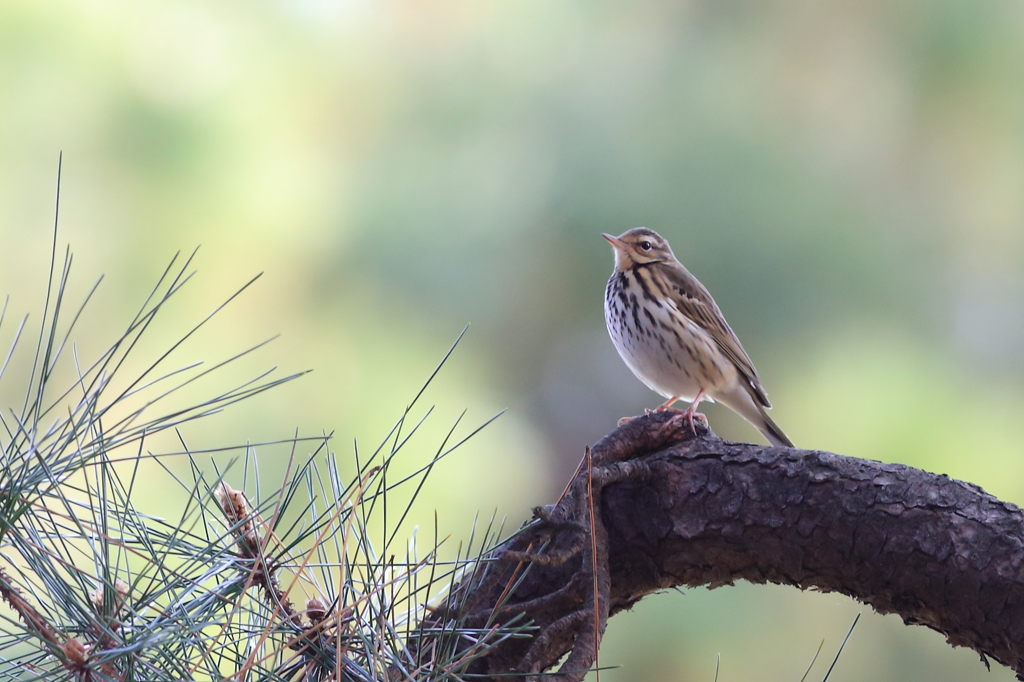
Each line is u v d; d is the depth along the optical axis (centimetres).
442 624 447
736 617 1101
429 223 1312
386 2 1405
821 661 1109
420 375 1230
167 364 1146
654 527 539
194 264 1202
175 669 389
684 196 1299
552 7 1403
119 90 1187
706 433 562
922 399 1203
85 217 1186
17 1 1161
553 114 1366
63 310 1158
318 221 1260
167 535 422
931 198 1369
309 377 1198
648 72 1370
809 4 1366
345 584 414
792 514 515
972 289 1345
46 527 435
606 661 1082
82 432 387
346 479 1066
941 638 1121
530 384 1461
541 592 532
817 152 1352
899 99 1362
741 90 1355
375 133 1362
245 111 1256
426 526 1056
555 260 1368
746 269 1285
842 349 1272
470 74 1385
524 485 1347
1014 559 472
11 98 1170
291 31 1326
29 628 373
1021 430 1205
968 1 1328
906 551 491
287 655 444
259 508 431
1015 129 1338
